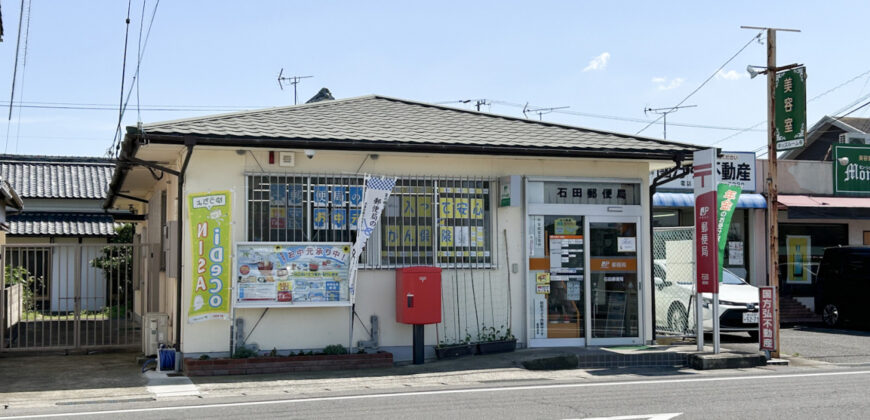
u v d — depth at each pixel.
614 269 13.62
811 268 22.59
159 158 13.01
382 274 12.52
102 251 23.94
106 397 9.45
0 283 14.24
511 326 13.14
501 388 9.65
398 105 14.80
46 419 7.89
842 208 21.42
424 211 12.80
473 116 14.62
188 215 11.59
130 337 16.48
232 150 11.88
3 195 15.62
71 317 21.31
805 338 15.70
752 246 21.77
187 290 11.64
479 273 13.02
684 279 14.25
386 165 12.63
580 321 13.45
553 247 13.41
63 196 25.48
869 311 17.47
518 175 13.19
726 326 14.98
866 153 22.73
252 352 11.53
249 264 11.63
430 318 11.99
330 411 8.13
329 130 12.24
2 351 13.88
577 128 14.39
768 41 12.72
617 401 8.55
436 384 10.24
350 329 12.07
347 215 12.38
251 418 7.79
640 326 13.64
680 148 13.34
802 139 12.41
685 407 8.15
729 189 12.51
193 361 11.02
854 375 10.65
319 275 11.93
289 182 12.16
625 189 13.82
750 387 9.50
